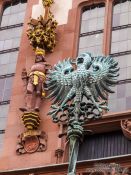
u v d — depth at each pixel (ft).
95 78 56.75
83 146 75.46
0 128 81.00
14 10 94.48
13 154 76.07
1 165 75.46
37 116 77.25
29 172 70.90
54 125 77.05
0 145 79.15
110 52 84.38
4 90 85.10
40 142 75.82
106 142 75.05
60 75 57.41
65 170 69.97
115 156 68.69
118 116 75.10
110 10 88.38
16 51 89.35
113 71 57.62
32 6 91.71
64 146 74.69
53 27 86.17
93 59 58.49
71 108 54.75
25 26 89.76
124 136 74.69
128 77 81.46
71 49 84.74
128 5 88.69
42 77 80.28
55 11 89.61
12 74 86.58
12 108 80.64
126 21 86.94
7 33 91.97
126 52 83.87
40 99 79.36
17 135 77.66
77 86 55.67
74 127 53.16
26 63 84.79
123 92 80.23
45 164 74.08
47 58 84.02
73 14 88.99
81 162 68.95
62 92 56.85
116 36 85.87
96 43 85.92
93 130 75.77
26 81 82.07
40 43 84.38
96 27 87.61
